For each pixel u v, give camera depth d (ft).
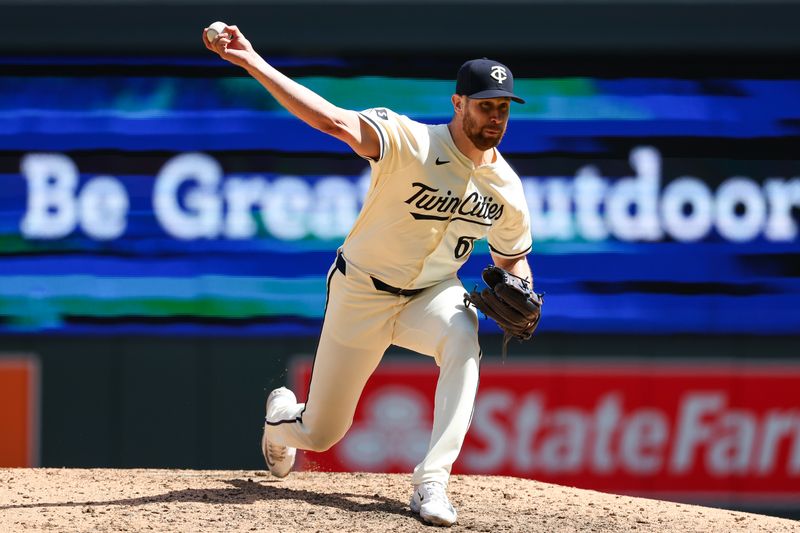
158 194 104.22
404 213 48.47
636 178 105.19
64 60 104.12
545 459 103.45
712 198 105.40
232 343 103.86
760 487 103.91
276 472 59.16
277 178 104.63
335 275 51.01
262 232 104.47
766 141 105.40
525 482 63.05
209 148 104.42
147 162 104.32
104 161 104.12
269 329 103.91
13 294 103.30
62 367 103.35
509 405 103.55
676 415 104.17
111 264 103.81
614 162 105.40
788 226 105.40
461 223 50.03
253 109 104.58
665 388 104.37
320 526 47.16
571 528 49.60
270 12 104.01
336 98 104.06
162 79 104.47
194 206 104.27
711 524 52.80
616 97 105.19
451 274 51.88
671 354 104.83
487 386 103.60
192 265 104.06
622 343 104.78
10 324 103.19
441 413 49.03
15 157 103.71
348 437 102.32
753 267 105.29
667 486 103.76
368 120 46.62
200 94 104.58
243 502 52.08
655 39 105.29
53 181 103.86
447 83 104.32
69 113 104.06
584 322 104.63
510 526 49.11
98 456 103.19
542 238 105.09
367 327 50.83
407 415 102.37
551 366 104.22
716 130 105.50
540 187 105.19
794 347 104.88
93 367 103.50
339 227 104.73
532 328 52.54
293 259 104.47
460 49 104.42
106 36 104.17
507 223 52.42
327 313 51.55
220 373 103.76
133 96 104.47
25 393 102.94
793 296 104.99
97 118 104.12
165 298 103.86
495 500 56.29
